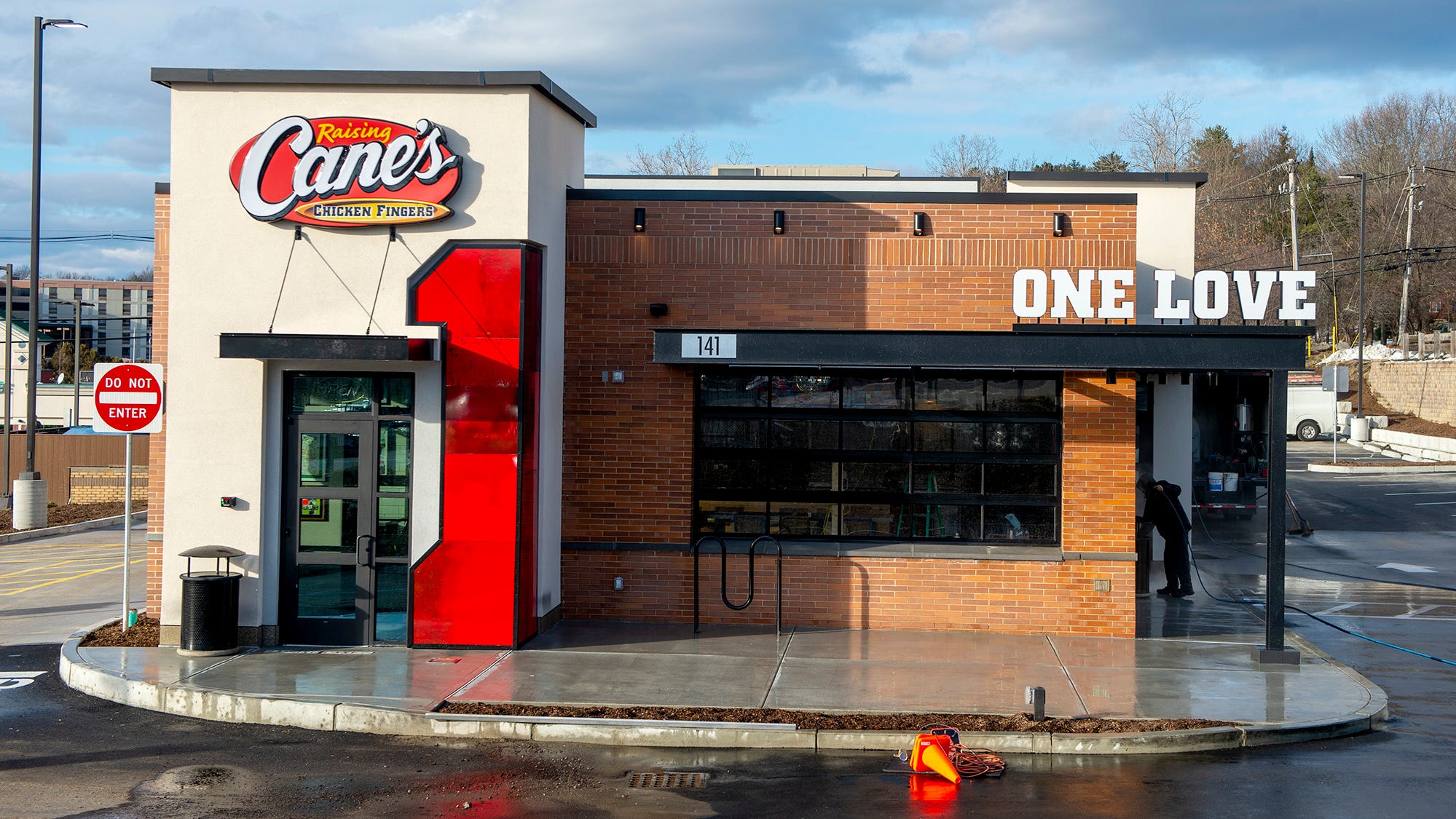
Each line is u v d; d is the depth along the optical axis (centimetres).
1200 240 6316
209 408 1244
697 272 1395
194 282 1242
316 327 1236
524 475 1254
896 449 1409
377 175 1224
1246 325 1253
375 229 1236
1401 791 827
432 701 1018
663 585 1403
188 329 1245
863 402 1412
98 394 1290
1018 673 1149
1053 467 1391
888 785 845
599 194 1398
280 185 1230
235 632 1216
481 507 1230
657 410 1403
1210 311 1269
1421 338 5381
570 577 1412
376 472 1251
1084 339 1233
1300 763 902
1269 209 7638
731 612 1395
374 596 1252
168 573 1248
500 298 1225
